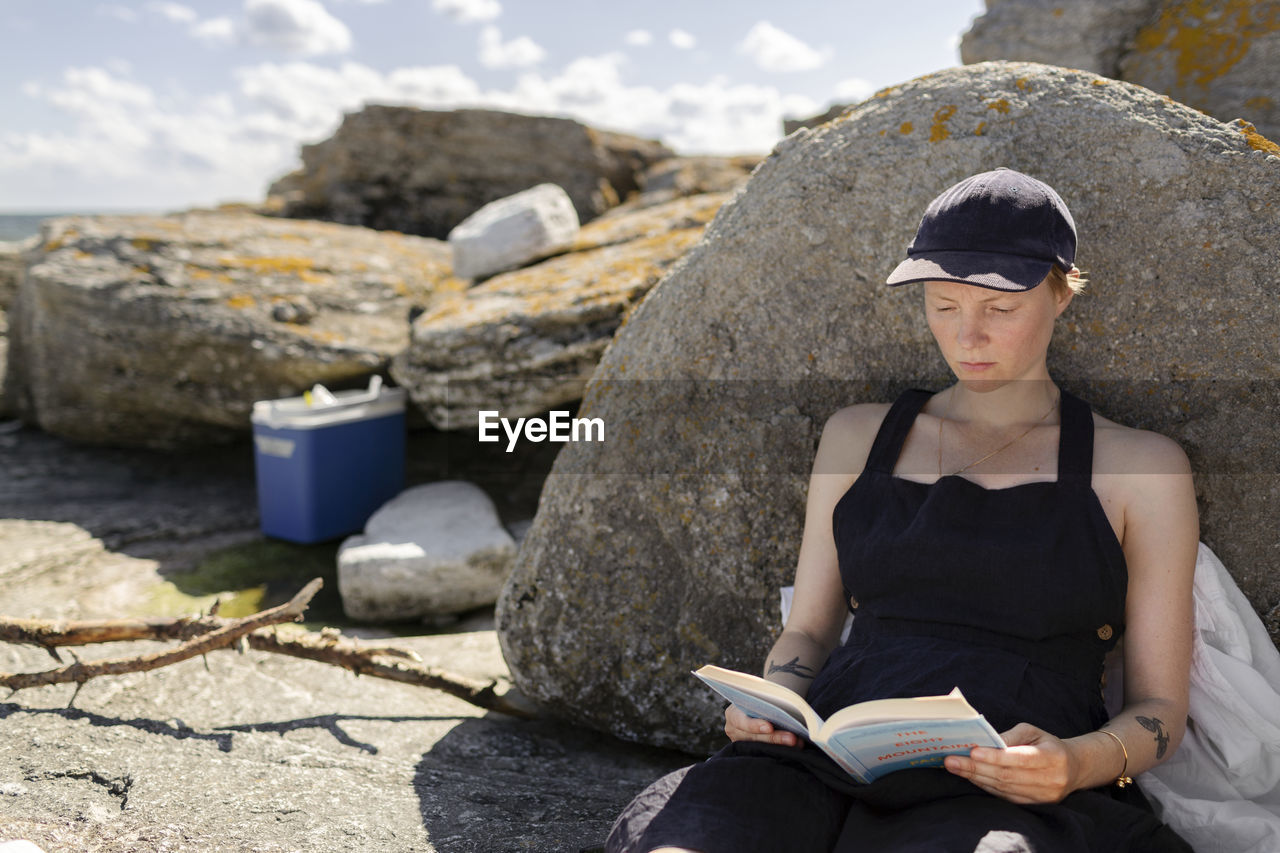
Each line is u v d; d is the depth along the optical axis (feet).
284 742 7.97
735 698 5.18
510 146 27.12
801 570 6.36
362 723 8.59
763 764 4.98
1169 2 11.95
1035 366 5.86
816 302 7.68
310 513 14.83
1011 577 5.30
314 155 27.96
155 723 8.10
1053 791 4.44
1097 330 7.00
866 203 7.47
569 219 18.44
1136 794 5.18
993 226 5.31
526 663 8.52
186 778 7.07
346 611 12.56
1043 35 12.74
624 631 8.18
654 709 8.18
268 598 13.03
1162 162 6.86
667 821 4.64
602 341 14.49
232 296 17.35
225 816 6.54
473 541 12.88
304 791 7.01
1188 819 5.53
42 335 18.30
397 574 12.30
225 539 15.29
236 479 18.21
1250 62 11.32
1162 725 5.02
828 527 6.32
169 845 6.13
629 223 19.52
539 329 14.61
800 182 7.66
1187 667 5.27
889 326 7.53
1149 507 5.40
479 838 6.47
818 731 4.64
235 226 20.76
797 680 5.82
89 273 17.53
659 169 27.12
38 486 17.24
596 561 8.23
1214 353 6.79
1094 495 5.44
